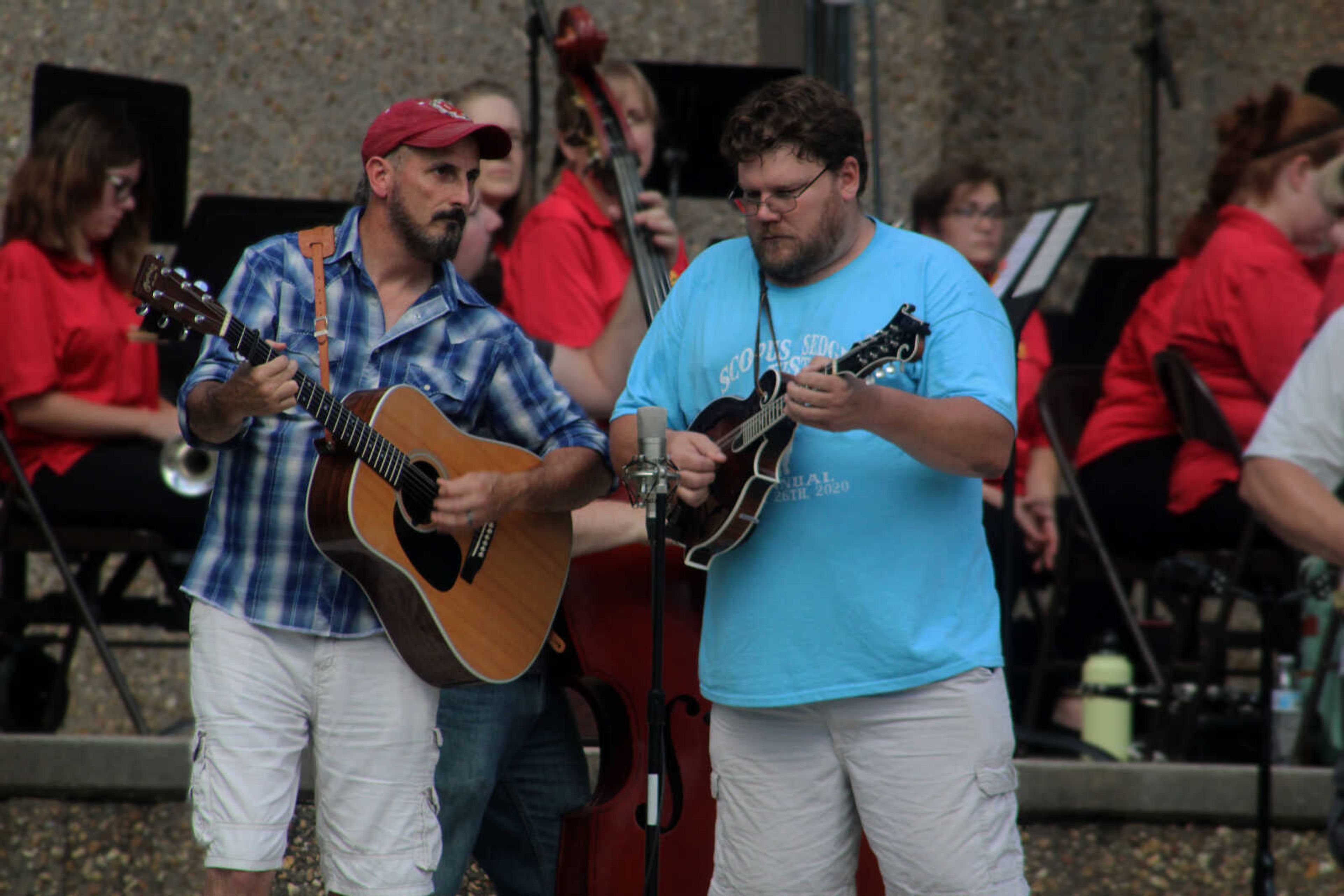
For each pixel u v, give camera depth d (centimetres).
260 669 987
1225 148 1709
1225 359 1617
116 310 1631
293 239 1042
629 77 1570
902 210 2600
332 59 2331
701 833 1146
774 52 2420
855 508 927
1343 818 1130
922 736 917
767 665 938
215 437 971
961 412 895
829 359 881
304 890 1212
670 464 937
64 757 1269
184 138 1738
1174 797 1330
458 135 1021
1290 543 1130
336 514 976
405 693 1012
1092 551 1677
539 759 1174
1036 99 2614
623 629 1155
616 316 1334
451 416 1062
